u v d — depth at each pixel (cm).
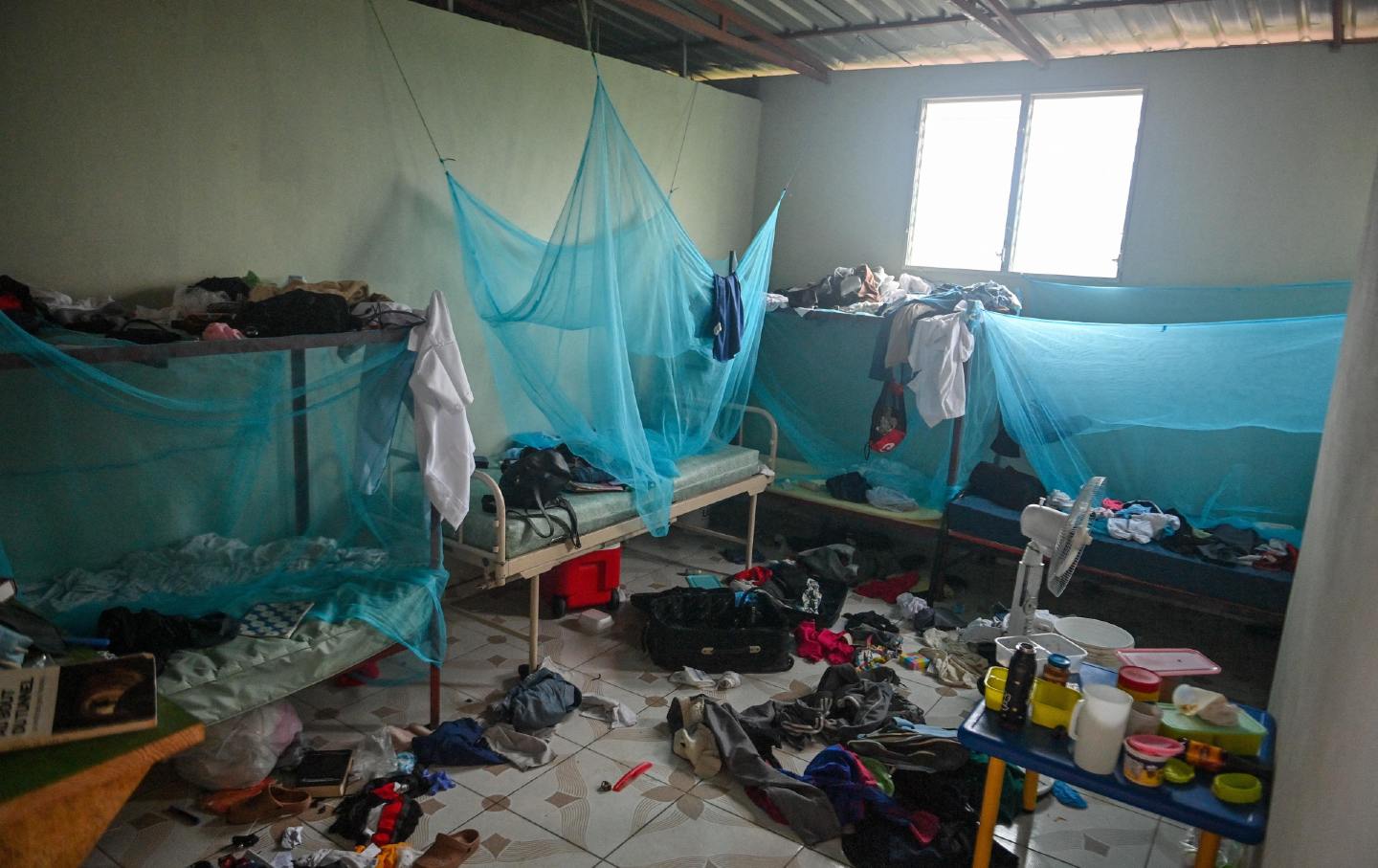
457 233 408
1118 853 268
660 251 400
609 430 384
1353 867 119
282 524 320
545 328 403
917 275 554
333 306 272
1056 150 500
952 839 266
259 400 281
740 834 269
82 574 284
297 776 276
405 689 343
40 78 271
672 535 545
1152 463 467
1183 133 461
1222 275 461
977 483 466
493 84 411
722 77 598
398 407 297
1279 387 389
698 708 320
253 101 326
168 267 312
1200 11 400
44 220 279
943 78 527
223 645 256
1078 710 207
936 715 346
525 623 410
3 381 264
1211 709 214
